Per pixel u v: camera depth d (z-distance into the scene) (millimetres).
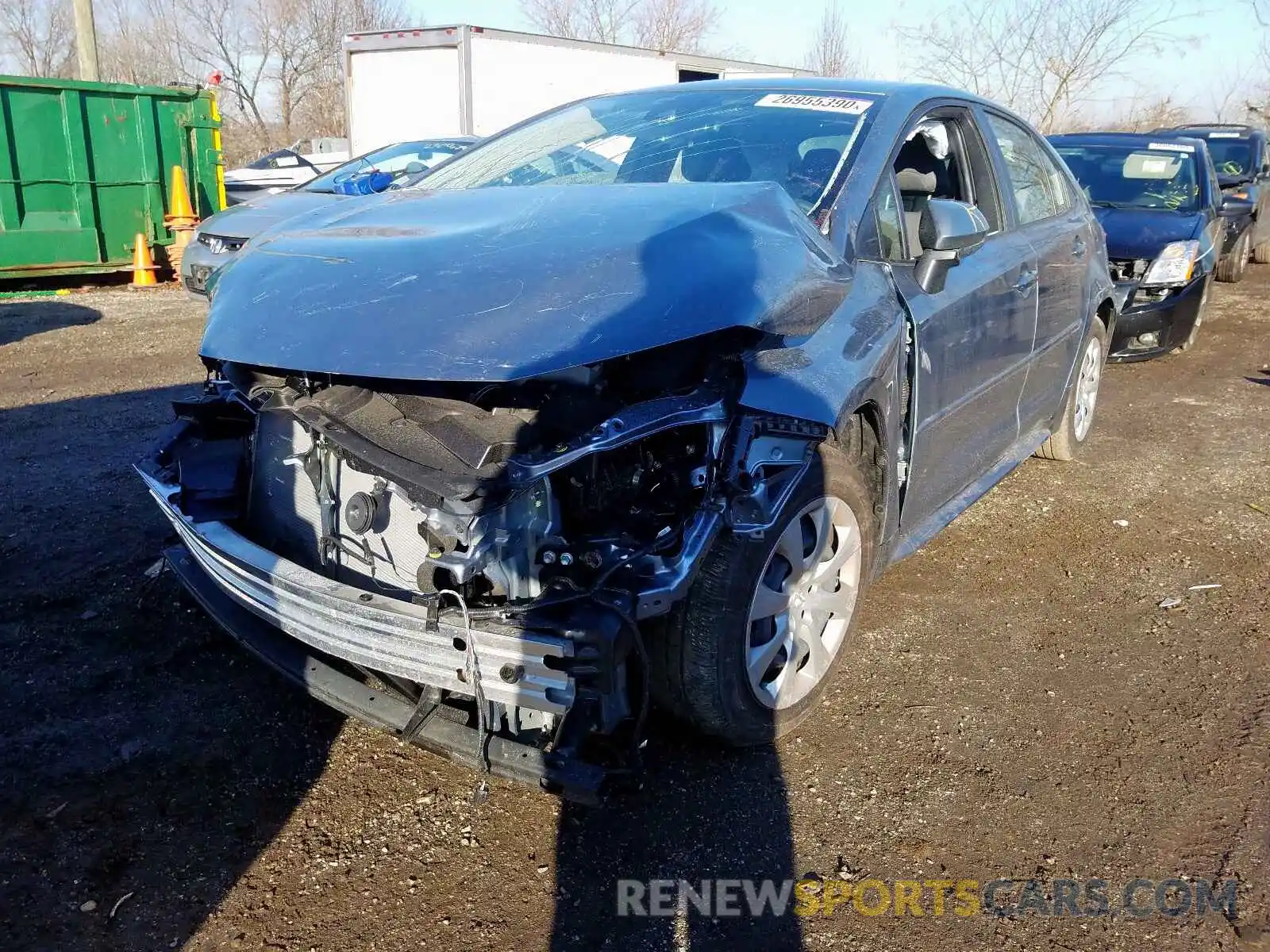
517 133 4109
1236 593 4098
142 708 3158
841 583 3107
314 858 2555
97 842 2588
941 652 3584
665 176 3424
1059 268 4574
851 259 3062
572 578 2309
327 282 2568
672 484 2506
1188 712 3246
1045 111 16828
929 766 2943
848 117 3559
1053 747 3045
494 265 2479
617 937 2324
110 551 4191
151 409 6383
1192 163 9008
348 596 2432
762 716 2846
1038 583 4168
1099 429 6473
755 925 2365
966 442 3898
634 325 2270
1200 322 8883
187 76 36000
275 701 3217
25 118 10805
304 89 36375
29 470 5168
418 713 2578
